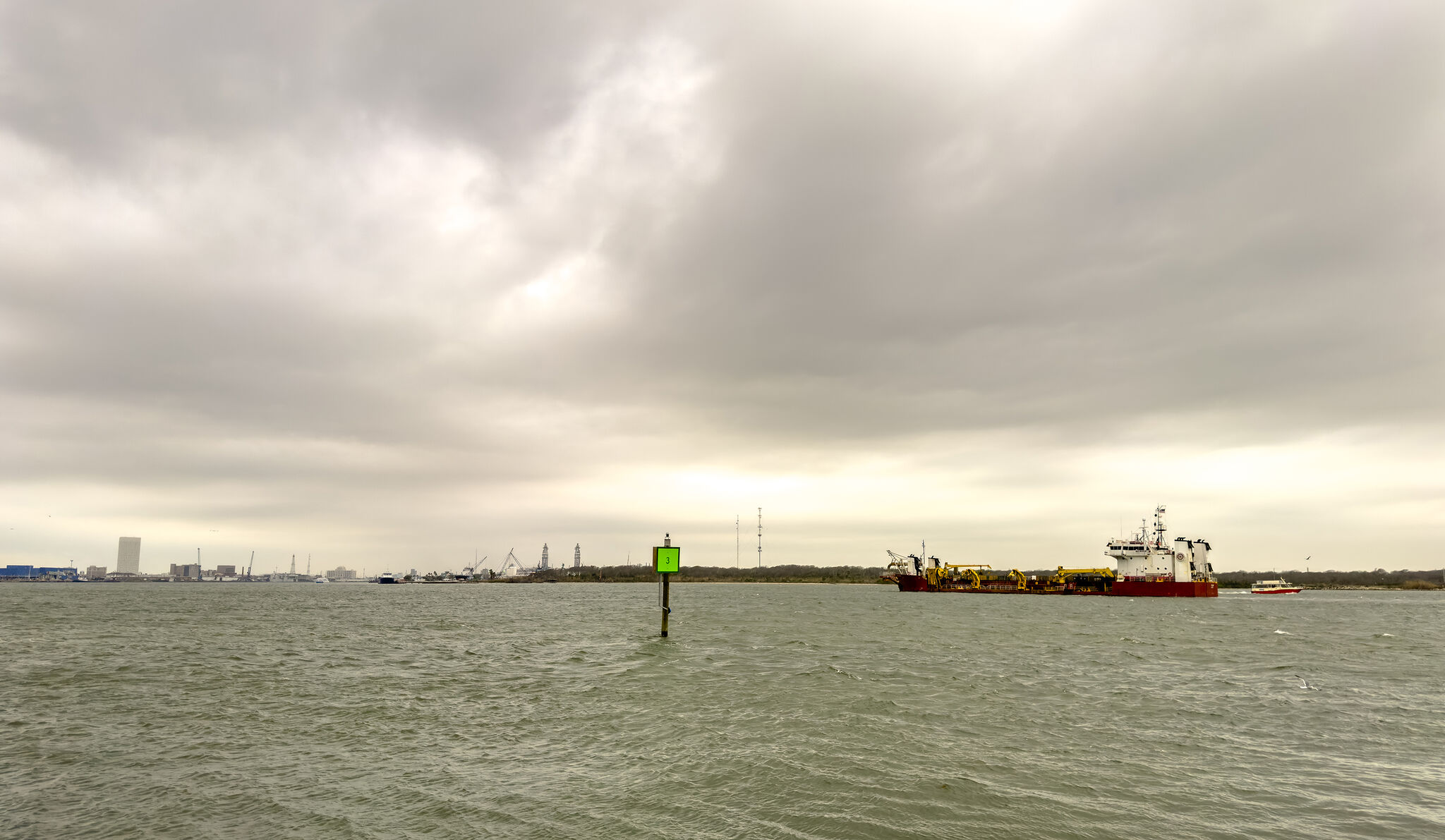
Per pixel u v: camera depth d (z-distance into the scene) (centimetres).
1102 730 2491
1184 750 2216
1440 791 1830
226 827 1571
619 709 2802
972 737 2378
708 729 2473
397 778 1916
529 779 1908
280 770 1988
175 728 2488
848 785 1855
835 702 2959
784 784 1859
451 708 2819
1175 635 6662
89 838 1505
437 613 10075
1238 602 16925
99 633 6134
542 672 3772
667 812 1656
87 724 2538
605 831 1548
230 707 2836
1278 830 1556
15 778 1906
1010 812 1662
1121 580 17912
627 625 7375
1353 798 1767
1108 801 1741
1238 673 3969
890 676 3681
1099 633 6825
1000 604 14425
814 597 18988
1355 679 3738
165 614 9438
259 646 5138
